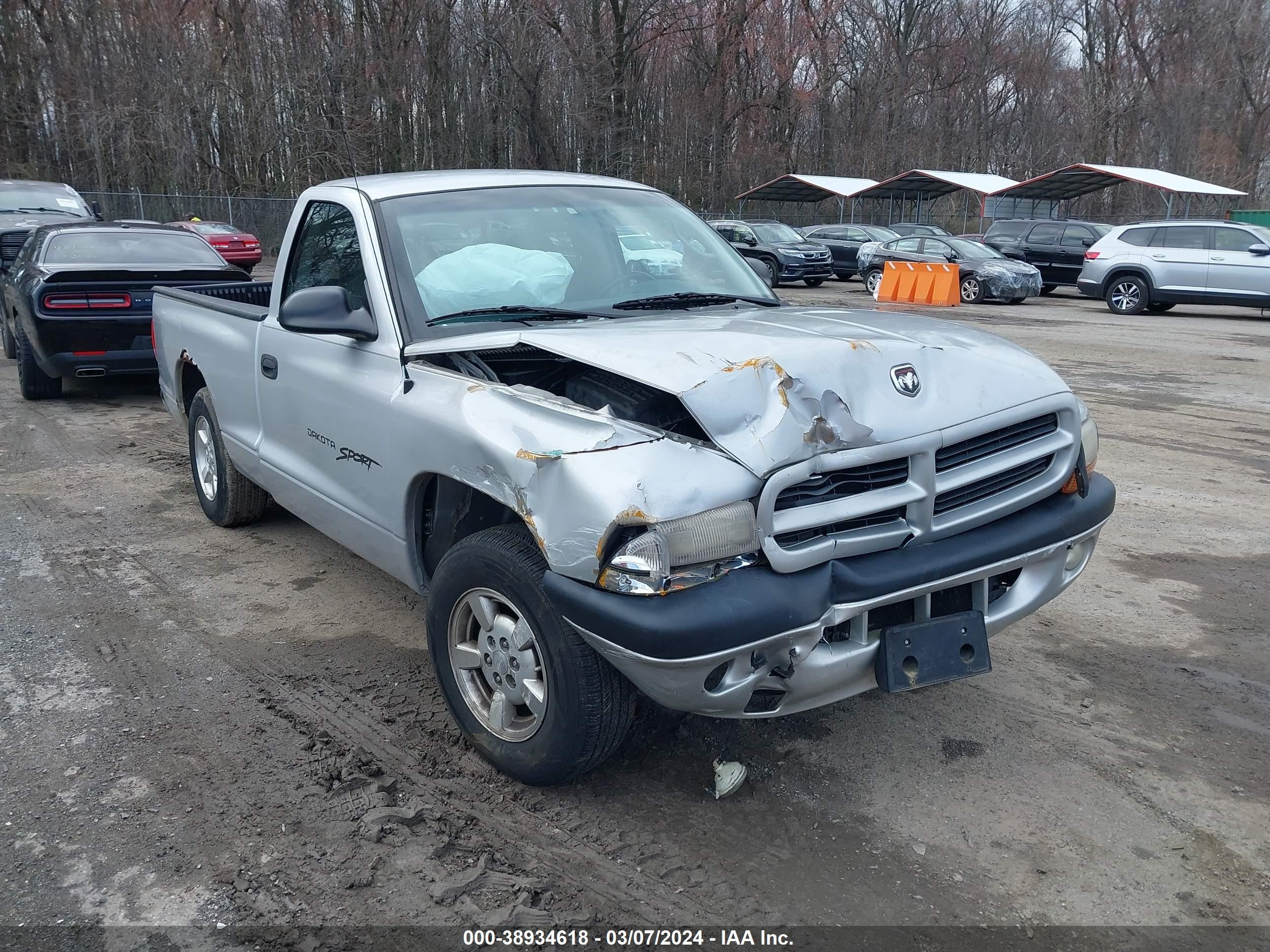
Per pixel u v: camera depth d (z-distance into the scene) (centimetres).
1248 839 295
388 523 360
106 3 3669
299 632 434
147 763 328
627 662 259
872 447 274
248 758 331
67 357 859
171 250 982
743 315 359
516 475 280
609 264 401
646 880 273
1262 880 276
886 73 4638
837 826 299
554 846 287
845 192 3641
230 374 494
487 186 417
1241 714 370
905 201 4066
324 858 280
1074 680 395
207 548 541
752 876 275
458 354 347
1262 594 488
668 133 4069
